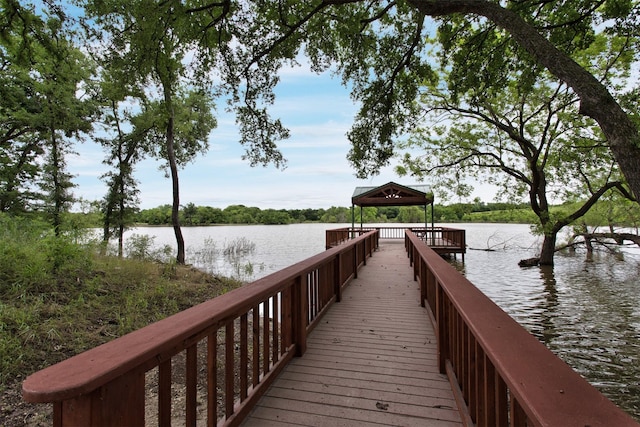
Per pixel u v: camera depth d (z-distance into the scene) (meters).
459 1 4.83
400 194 17.31
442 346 2.71
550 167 14.93
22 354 3.37
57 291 5.07
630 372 5.12
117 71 6.31
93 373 0.95
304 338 3.17
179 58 6.86
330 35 7.34
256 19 6.61
